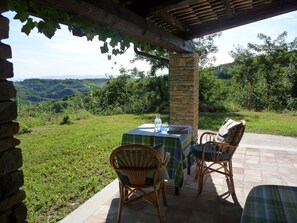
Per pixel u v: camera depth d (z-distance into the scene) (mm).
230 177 3225
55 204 3221
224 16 3965
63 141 6633
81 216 2787
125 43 2973
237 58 12797
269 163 4391
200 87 11969
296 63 11617
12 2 1607
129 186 2611
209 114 11047
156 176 2531
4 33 1326
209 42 12258
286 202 1506
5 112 1360
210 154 3262
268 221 1305
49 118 10227
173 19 3707
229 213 2820
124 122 9586
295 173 3936
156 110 12109
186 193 3316
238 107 12250
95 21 2234
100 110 12664
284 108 11602
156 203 2592
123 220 2705
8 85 1370
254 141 6125
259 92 12227
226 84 13016
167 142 3225
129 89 13023
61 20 2188
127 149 2459
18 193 1444
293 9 3572
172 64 4832
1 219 1354
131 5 2660
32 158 5203
